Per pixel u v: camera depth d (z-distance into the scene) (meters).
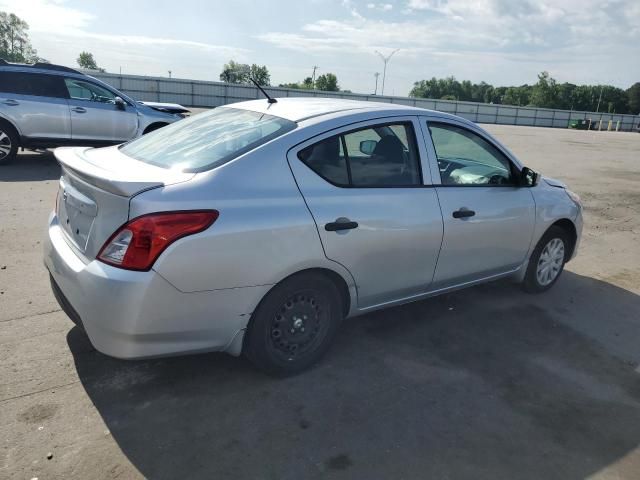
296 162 3.04
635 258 6.37
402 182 3.52
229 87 54.19
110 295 2.55
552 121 69.69
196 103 53.62
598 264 6.04
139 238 2.53
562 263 5.02
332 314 3.30
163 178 2.75
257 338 3.00
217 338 2.87
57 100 9.77
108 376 3.13
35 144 9.77
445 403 3.08
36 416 2.73
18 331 3.58
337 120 3.26
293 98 3.96
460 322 4.20
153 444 2.59
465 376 3.40
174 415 2.82
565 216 4.73
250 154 2.93
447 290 4.03
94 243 2.70
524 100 130.00
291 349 3.19
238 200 2.78
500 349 3.80
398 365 3.48
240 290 2.81
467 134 3.97
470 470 2.55
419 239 3.54
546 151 20.86
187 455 2.53
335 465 2.53
